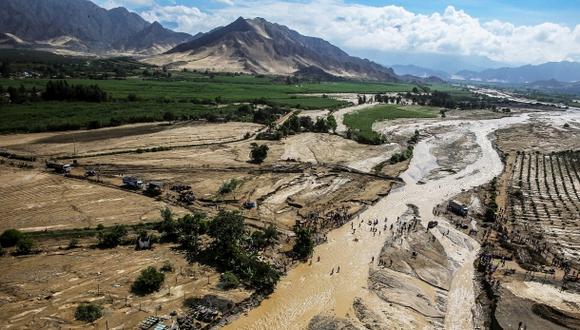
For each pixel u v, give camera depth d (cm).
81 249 8425
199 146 16800
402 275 8544
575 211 12862
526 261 9475
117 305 6750
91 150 15262
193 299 7044
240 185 12744
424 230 10725
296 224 10362
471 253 9756
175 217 10150
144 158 14788
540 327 7088
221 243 8319
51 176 12394
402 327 6944
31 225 9300
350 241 9888
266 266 7825
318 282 8112
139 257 8250
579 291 8250
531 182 15750
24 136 16650
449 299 7925
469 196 13688
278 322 6875
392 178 14725
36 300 6725
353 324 6875
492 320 7281
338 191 13012
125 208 10544
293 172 14300
